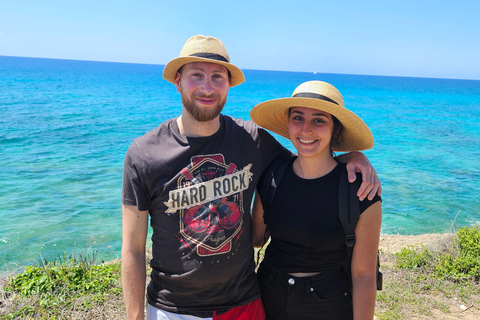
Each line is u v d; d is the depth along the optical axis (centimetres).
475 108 5747
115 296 427
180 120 245
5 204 1027
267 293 255
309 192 245
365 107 5184
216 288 233
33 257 742
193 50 233
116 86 7412
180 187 228
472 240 576
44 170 1377
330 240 236
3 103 3709
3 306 401
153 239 242
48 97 4547
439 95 9244
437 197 1202
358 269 240
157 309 241
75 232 862
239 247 237
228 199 236
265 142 265
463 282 501
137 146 234
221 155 237
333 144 269
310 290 238
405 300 458
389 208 1090
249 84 10725
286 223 244
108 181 1266
